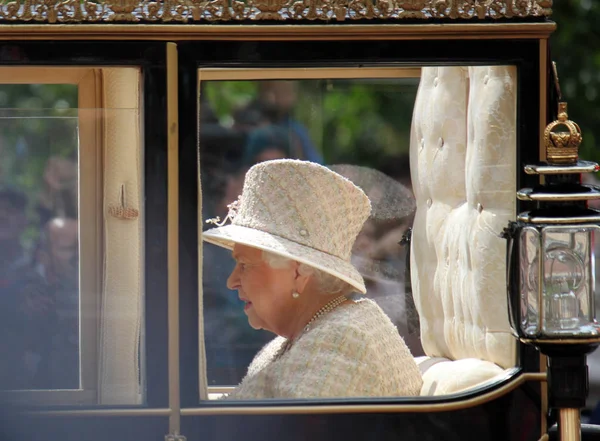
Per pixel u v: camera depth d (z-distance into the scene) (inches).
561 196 303.6
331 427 324.5
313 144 376.5
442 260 378.9
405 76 362.3
